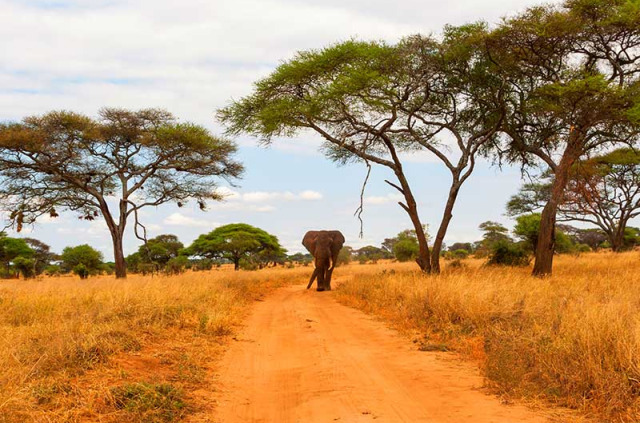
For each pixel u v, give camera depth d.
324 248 23.59
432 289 12.95
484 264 30.39
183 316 11.62
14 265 47.78
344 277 31.84
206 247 56.38
